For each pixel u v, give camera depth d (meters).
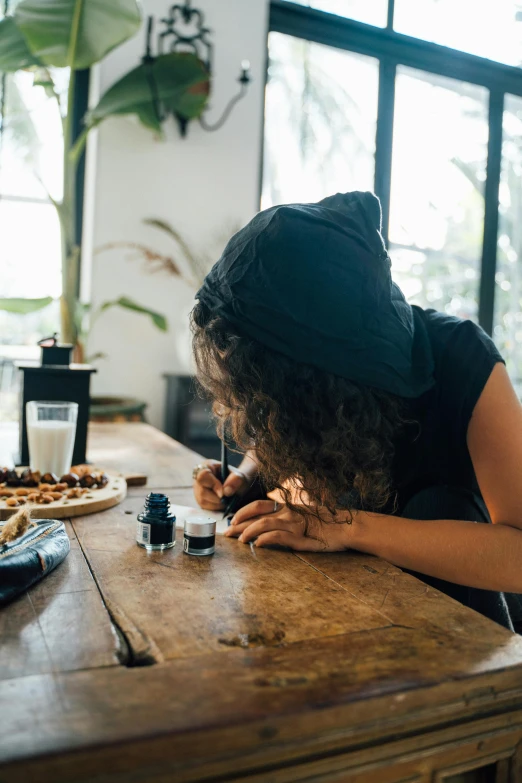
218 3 3.19
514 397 0.89
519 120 4.01
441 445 0.94
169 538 0.90
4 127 3.07
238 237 0.80
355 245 0.78
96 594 0.71
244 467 1.19
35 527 0.83
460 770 0.55
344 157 3.57
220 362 0.80
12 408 3.09
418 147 3.73
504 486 0.85
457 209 3.84
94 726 0.44
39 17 2.37
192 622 0.64
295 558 0.87
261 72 3.30
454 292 3.86
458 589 0.96
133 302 3.11
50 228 3.16
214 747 0.45
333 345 0.77
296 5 3.41
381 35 3.58
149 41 3.04
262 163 3.41
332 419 0.78
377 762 0.51
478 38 3.83
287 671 0.54
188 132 3.17
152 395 3.18
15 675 0.52
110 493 1.15
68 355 1.48
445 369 0.92
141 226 3.11
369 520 0.91
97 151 3.01
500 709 0.56
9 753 0.41
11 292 3.12
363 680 0.53
